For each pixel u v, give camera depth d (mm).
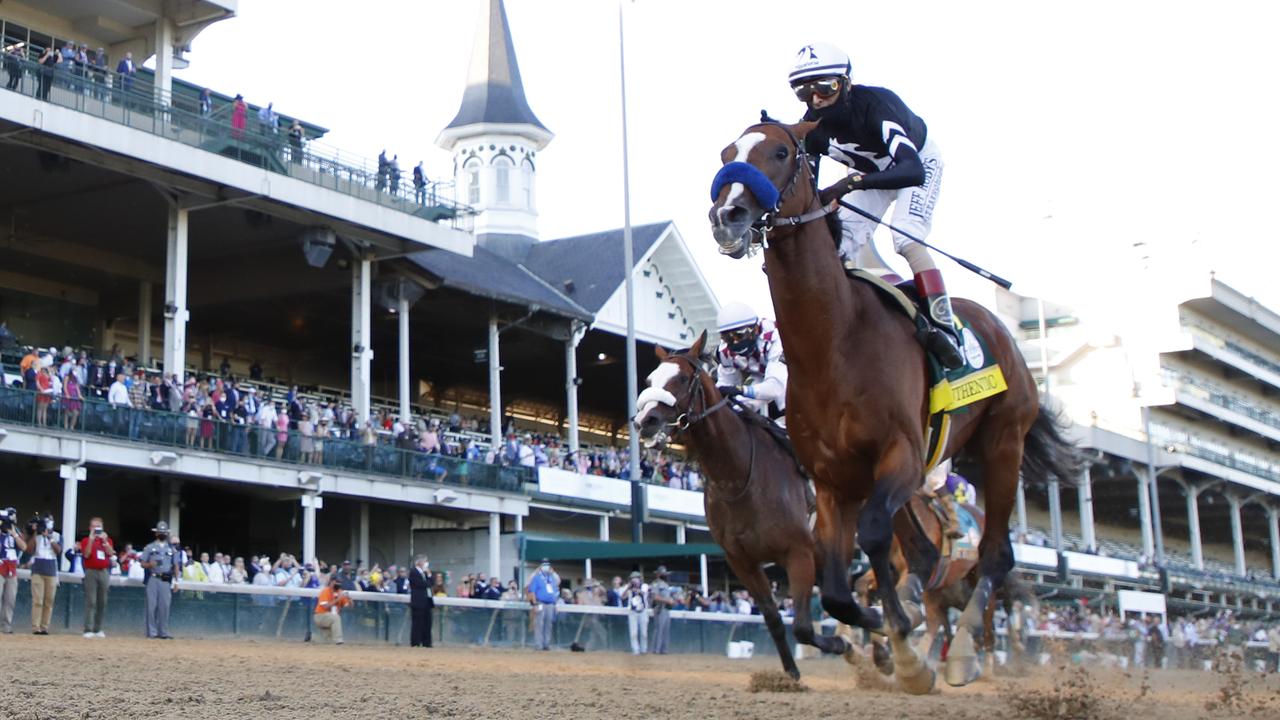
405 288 32219
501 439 35188
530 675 10758
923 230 7477
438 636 22828
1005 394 8008
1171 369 61875
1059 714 7238
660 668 15523
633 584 24859
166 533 19000
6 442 22047
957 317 7828
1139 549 61812
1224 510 68250
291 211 28500
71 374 23312
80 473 23062
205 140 26219
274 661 12352
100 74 24750
